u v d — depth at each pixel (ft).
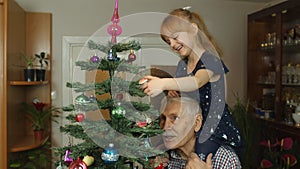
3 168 6.89
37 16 9.12
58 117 9.26
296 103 7.86
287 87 8.29
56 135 9.26
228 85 10.52
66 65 9.30
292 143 7.29
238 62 10.56
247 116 8.61
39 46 9.16
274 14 8.57
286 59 8.48
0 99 6.94
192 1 10.16
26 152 7.93
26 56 8.96
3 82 6.91
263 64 9.36
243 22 10.55
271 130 8.50
